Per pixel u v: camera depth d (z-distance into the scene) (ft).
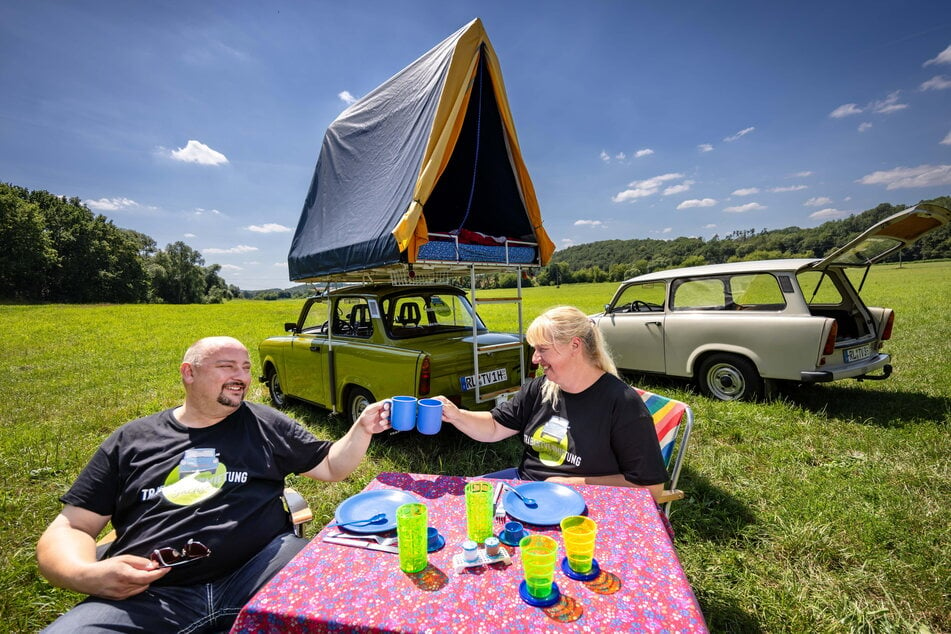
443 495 5.88
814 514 10.00
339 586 4.06
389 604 3.80
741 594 7.81
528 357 16.25
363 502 5.65
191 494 6.14
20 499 11.77
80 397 24.67
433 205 20.52
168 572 5.66
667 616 3.60
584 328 6.78
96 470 6.23
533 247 17.30
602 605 3.74
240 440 6.75
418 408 6.52
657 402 9.29
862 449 13.35
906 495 10.62
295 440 7.16
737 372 18.11
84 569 5.07
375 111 17.95
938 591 7.62
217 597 5.80
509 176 17.65
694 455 13.60
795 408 17.07
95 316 98.99
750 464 12.99
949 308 46.29
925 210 13.75
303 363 18.11
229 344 6.61
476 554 4.36
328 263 16.69
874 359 17.54
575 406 6.99
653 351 20.43
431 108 14.39
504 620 3.59
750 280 17.92
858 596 7.70
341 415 18.16
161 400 23.49
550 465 7.11
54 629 4.89
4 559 9.31
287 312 116.67
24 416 20.81
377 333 14.79
